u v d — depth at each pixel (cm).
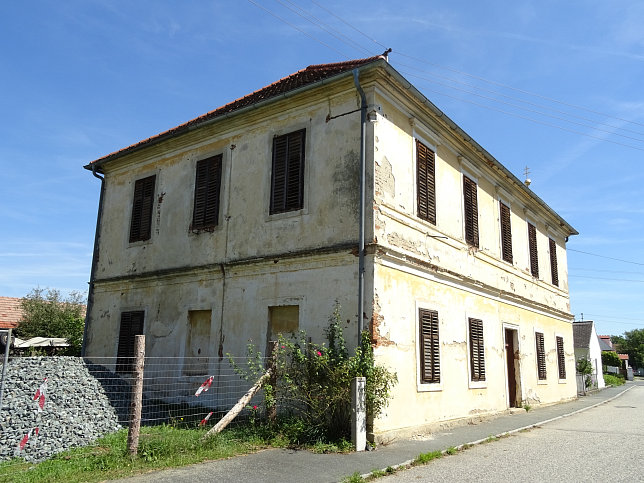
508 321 1667
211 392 1203
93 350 1548
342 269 1038
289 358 1055
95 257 1636
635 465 808
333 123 1127
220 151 1345
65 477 660
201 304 1286
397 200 1116
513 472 752
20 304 2777
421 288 1169
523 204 1933
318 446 866
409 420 1062
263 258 1163
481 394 1398
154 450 775
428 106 1220
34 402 934
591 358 3969
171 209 1431
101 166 1675
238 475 684
